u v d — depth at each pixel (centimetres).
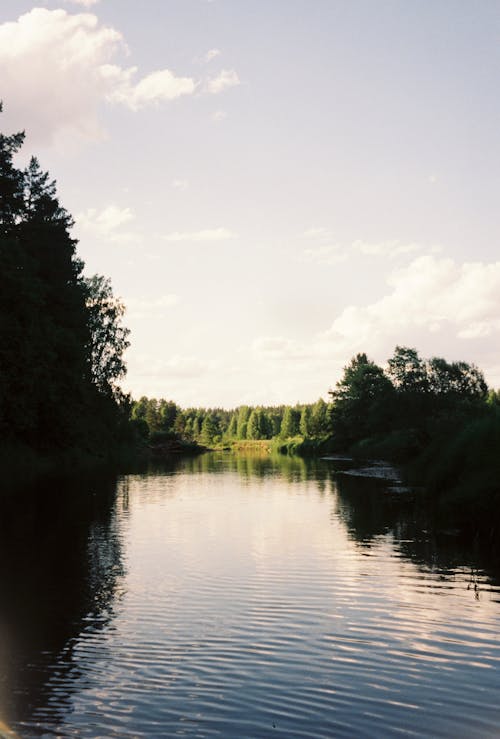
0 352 4334
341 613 1221
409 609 1248
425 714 775
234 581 1482
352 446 10756
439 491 2953
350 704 804
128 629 1120
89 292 7531
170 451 14688
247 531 2242
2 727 730
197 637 1073
